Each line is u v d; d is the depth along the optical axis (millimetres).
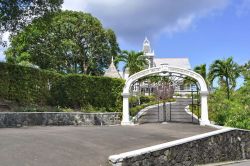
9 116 19016
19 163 9875
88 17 54750
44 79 26188
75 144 13125
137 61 53906
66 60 53188
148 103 38906
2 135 13906
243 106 26609
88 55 55000
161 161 12875
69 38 53125
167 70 24141
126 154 11383
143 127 21406
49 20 26484
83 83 28156
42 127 19734
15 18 24531
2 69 23078
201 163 15586
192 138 15344
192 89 27359
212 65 46000
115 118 26500
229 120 24750
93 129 18656
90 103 28344
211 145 16688
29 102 24812
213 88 40156
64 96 27297
